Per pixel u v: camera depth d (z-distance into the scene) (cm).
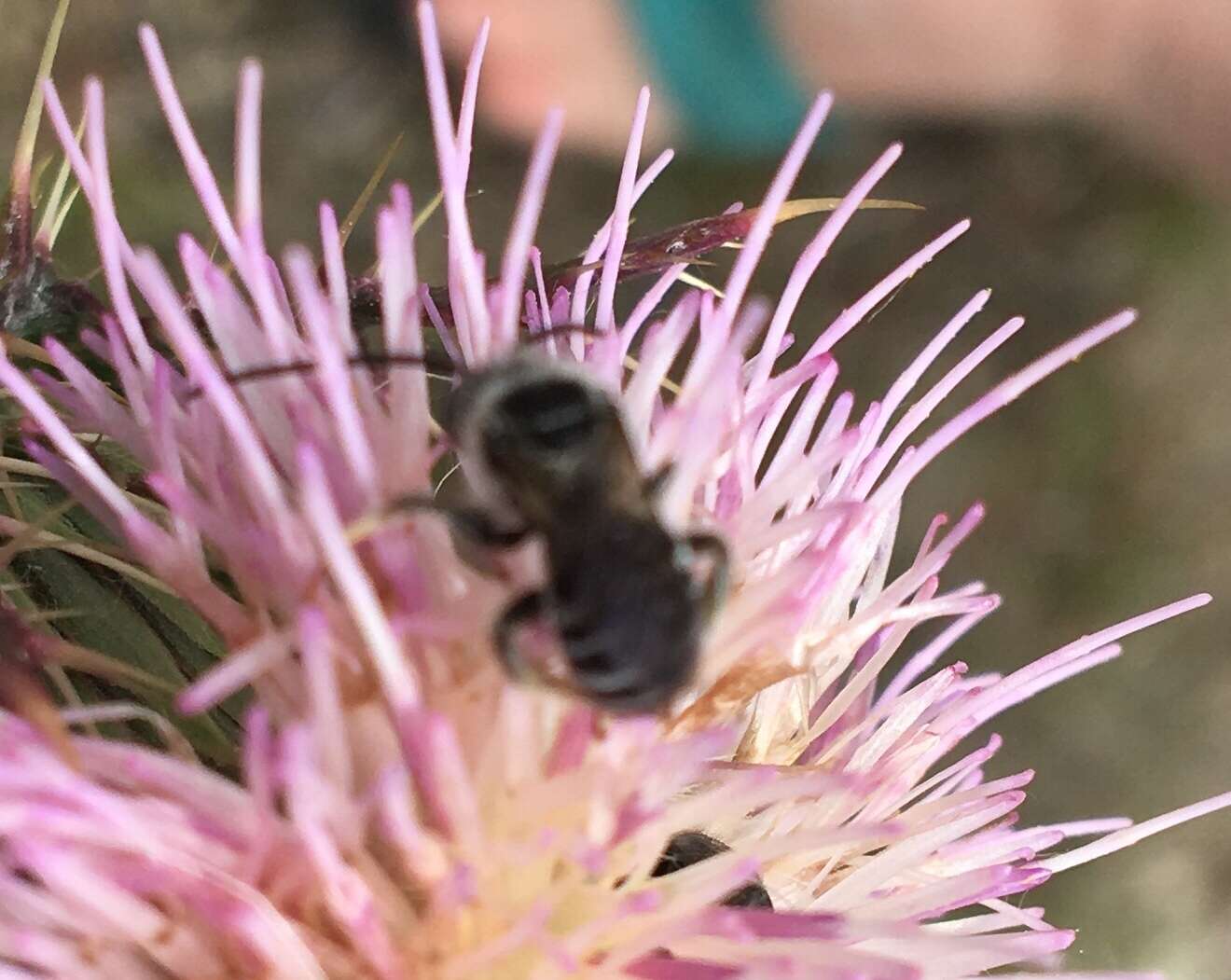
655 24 14
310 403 7
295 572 6
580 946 6
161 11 15
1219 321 16
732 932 6
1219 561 16
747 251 7
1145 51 13
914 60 14
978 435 16
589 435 6
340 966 6
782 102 15
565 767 6
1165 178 16
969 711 7
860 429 7
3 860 6
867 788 7
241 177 6
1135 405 16
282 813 6
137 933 6
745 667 7
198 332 7
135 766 6
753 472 7
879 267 16
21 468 7
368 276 8
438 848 6
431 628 6
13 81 14
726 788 6
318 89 15
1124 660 16
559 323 7
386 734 6
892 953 7
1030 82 14
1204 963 16
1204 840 16
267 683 6
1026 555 16
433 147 15
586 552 6
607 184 16
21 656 6
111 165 14
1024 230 16
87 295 7
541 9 14
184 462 7
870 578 8
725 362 6
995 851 7
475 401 6
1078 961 15
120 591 7
